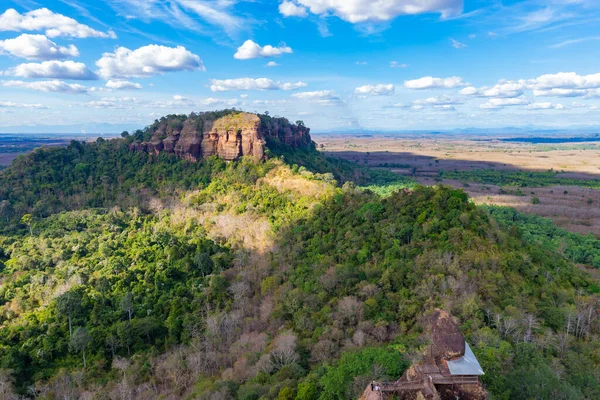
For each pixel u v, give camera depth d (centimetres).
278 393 5484
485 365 4912
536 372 4822
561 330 7031
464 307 6788
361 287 8250
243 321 8788
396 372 4928
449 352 3956
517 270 8544
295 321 7975
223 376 6756
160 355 8244
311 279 9119
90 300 9494
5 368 7481
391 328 7131
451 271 8006
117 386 7044
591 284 9538
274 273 10375
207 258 11300
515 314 6744
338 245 10394
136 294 10006
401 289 7906
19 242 13188
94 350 8356
